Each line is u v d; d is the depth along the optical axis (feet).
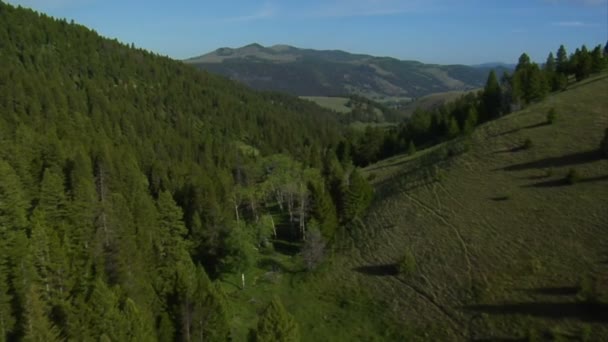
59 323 139.54
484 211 222.48
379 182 327.67
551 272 173.37
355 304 206.59
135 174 291.17
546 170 228.22
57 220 202.49
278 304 136.46
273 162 386.73
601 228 180.86
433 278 200.34
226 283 240.53
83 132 389.80
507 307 168.55
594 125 246.68
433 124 467.11
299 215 309.63
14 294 142.51
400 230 240.12
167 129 566.77
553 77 355.77
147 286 172.35
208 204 269.44
